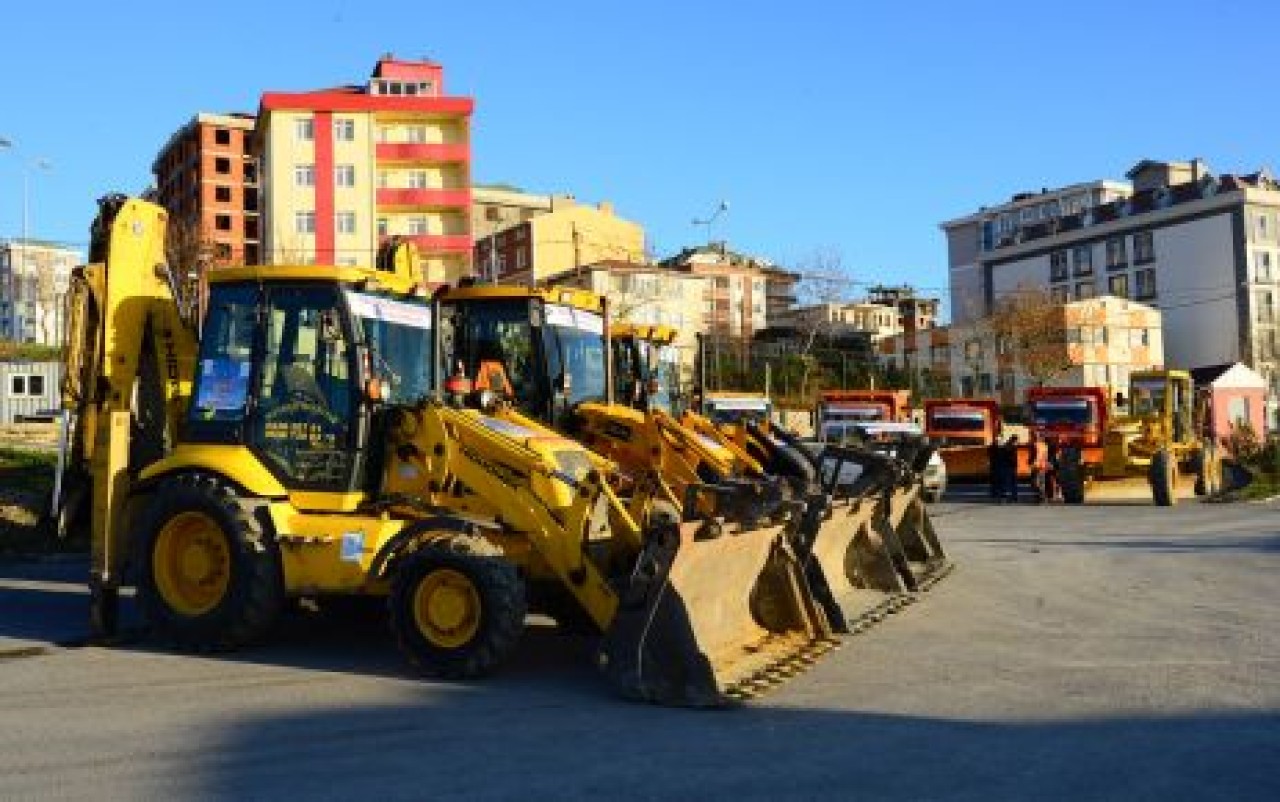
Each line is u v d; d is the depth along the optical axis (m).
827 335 72.50
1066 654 9.45
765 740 6.82
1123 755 6.51
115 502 9.88
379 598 9.57
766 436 11.97
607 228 87.75
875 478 12.21
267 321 9.52
